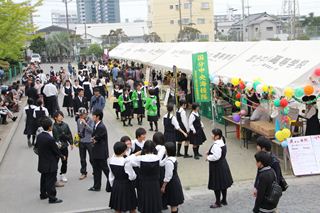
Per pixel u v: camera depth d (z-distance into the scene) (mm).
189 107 19391
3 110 19453
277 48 13773
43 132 9297
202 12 78750
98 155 9703
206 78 13664
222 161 8406
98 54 74375
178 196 7699
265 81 11812
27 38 18109
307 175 10523
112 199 7668
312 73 10625
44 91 18953
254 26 70188
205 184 10289
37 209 9070
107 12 138000
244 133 13688
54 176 9375
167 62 21828
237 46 16969
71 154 13758
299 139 10781
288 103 11172
